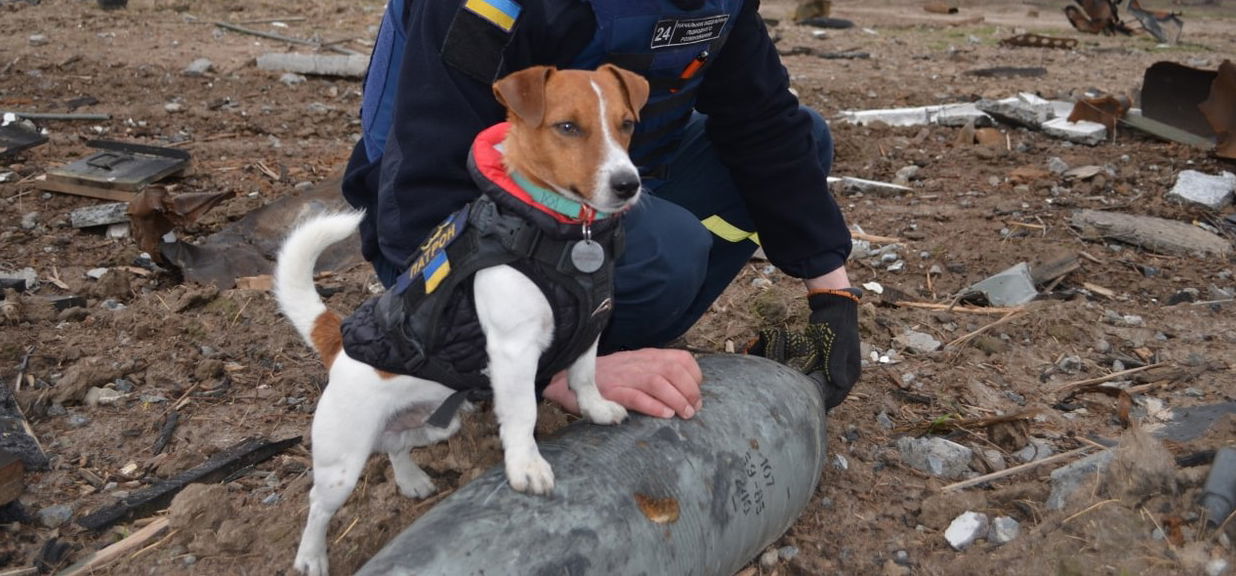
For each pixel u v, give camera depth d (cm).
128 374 367
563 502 229
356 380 240
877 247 524
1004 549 275
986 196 610
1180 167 657
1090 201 591
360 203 311
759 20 309
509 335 231
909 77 1077
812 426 284
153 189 456
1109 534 269
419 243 266
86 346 385
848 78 1065
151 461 319
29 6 1344
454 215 243
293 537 279
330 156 682
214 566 271
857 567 276
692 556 242
